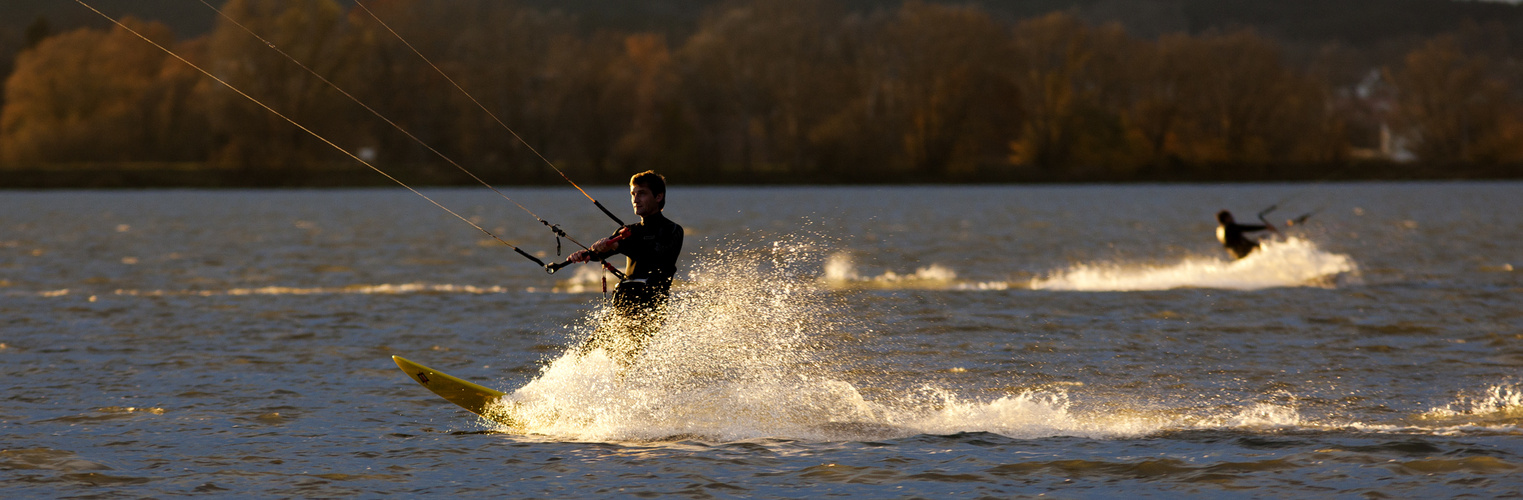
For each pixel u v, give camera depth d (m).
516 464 26.39
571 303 58.22
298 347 43.22
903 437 28.77
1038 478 25.11
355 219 157.62
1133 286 64.75
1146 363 39.19
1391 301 56.88
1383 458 26.00
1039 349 42.06
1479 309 53.31
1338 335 45.38
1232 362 39.28
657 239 30.59
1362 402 32.31
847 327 46.59
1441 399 32.59
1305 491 23.84
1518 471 24.73
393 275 73.56
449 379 30.95
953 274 73.06
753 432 29.22
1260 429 29.05
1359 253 91.19
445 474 25.58
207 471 25.75
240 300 58.84
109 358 40.44
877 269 76.25
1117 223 143.50
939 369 37.88
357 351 42.34
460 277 72.25
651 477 25.30
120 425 29.97
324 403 32.88
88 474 25.41
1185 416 30.78
